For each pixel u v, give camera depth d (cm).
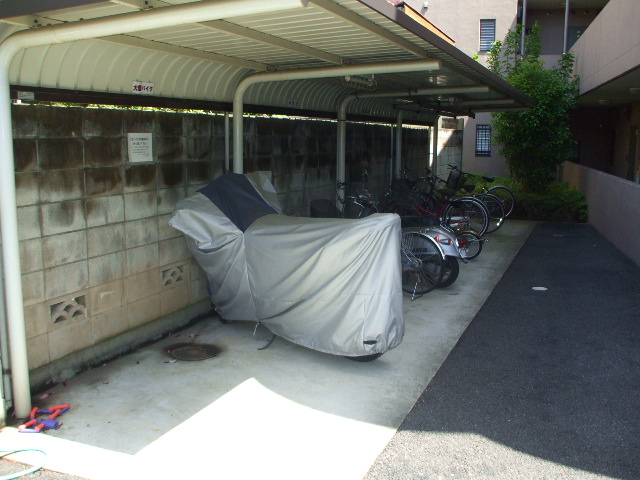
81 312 430
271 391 407
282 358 465
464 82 691
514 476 307
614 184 945
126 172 459
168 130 501
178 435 349
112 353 459
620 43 869
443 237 650
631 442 340
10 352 357
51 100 392
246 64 526
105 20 317
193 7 300
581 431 353
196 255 504
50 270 400
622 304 613
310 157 746
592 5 1722
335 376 433
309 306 444
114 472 311
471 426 360
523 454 328
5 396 362
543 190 1253
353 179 903
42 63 383
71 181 411
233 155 566
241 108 557
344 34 410
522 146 1210
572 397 399
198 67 513
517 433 351
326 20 365
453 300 632
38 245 389
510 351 484
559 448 334
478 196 1090
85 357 435
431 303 620
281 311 462
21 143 373
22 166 374
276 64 550
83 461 320
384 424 362
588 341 505
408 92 732
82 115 416
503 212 1066
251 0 289
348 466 317
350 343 423
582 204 1189
